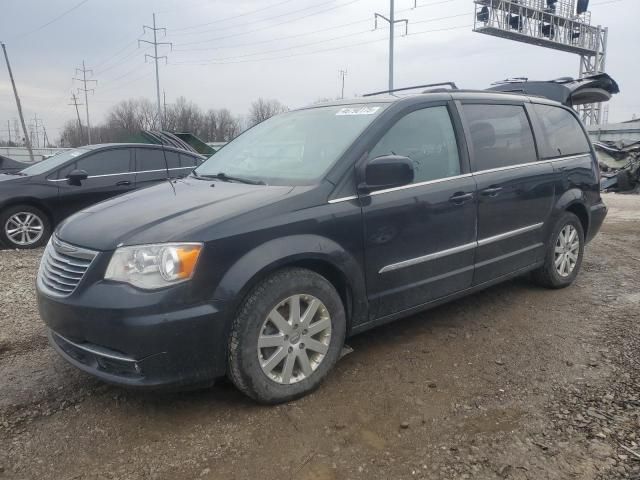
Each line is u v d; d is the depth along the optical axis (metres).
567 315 4.52
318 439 2.78
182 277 2.72
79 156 8.16
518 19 25.83
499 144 4.41
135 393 3.27
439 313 4.59
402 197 3.56
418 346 3.92
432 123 3.93
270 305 2.97
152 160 8.71
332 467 2.56
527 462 2.56
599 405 3.04
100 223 3.10
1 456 2.68
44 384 3.42
